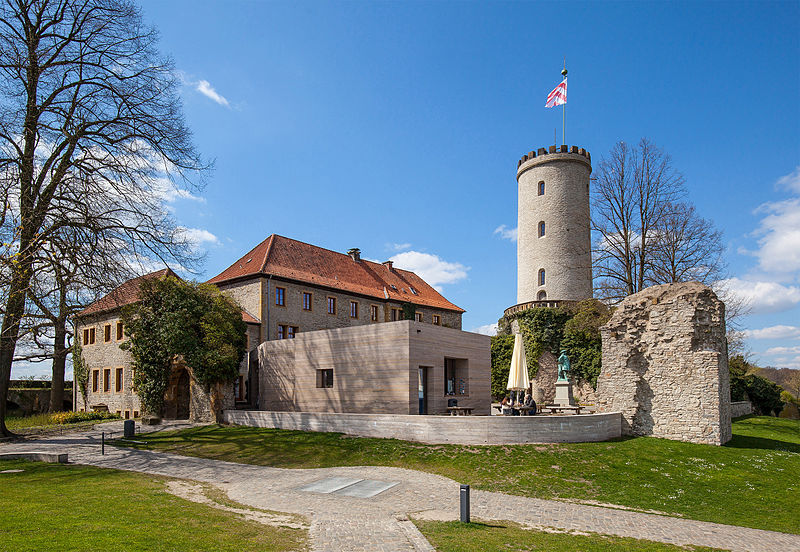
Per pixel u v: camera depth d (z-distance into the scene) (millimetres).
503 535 9953
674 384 21219
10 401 38906
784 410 47500
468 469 16172
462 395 26953
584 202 46938
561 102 47031
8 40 20781
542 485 14781
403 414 21969
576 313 38562
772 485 15258
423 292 51938
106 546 8039
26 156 21781
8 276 18062
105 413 32719
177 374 29250
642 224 33500
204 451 19906
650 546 9859
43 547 7832
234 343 28734
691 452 18656
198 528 9594
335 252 46281
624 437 21312
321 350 26375
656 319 21953
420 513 11555
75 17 22578
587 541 9945
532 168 47875
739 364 39594
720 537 10797
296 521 10617
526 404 24453
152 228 23688
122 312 26625
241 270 37719
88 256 21578
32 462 17359
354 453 18562
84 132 22734
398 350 23125
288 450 19391
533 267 46781
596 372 38844
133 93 23328
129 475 15359
